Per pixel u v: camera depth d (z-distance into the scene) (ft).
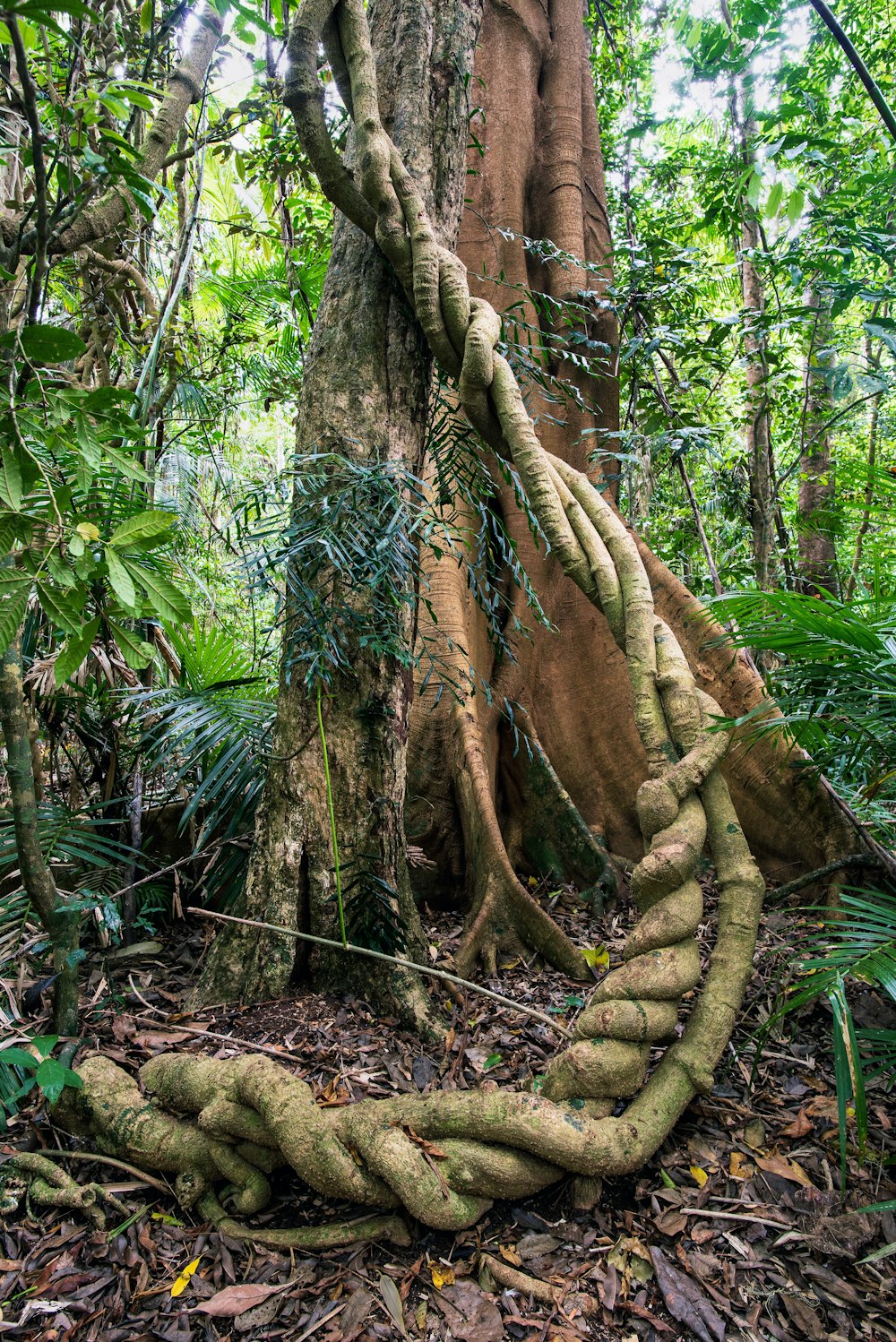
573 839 12.24
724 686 11.68
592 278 14.96
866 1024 8.28
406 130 8.43
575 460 14.57
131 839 10.32
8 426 4.25
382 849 8.11
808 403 17.15
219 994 7.93
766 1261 5.55
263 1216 5.83
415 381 8.43
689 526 18.16
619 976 6.18
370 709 8.05
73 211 5.53
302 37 7.48
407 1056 7.23
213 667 11.43
